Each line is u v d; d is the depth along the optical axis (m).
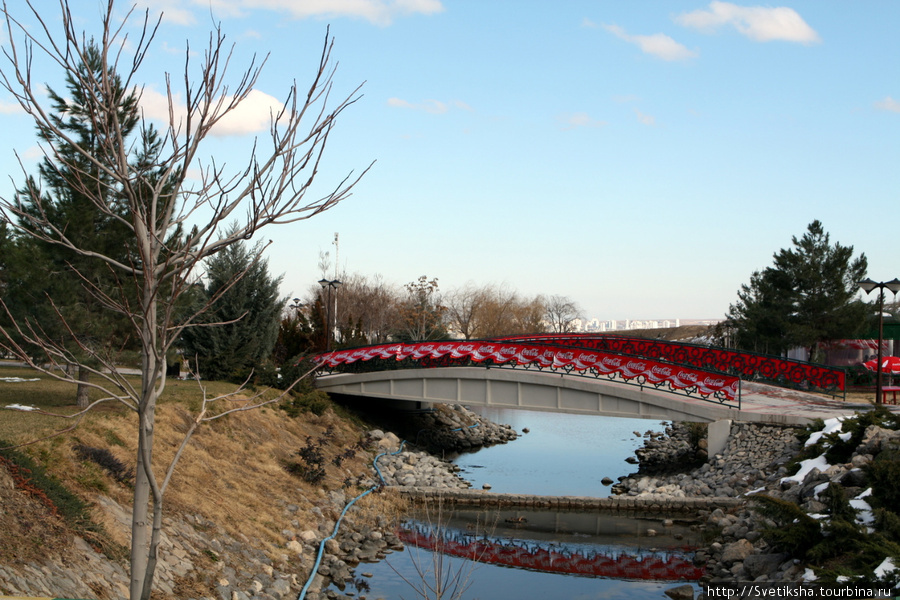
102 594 11.06
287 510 20.42
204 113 6.42
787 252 43.97
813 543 14.62
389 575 17.70
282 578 15.99
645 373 30.94
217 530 16.41
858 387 38.22
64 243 6.36
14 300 19.06
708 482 25.88
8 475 12.13
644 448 39.56
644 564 18.97
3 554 10.15
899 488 14.93
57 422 17.09
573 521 23.58
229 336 34.66
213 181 6.63
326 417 34.50
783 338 44.31
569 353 33.16
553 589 17.12
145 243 6.36
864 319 42.22
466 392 35.16
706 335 94.25
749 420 27.97
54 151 6.32
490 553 20.06
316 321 48.84
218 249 6.57
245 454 23.31
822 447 21.89
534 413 60.38
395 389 37.22
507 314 88.94
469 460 36.22
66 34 6.20
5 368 33.72
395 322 78.56
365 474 28.25
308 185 6.70
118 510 14.33
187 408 23.64
